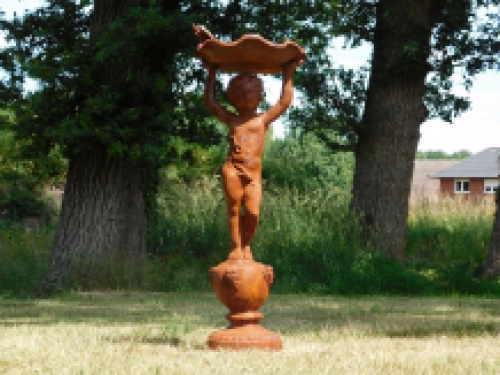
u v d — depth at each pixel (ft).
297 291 49.01
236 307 20.26
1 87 51.44
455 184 206.08
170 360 18.28
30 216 100.17
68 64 45.85
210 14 49.21
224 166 20.54
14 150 74.90
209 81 21.03
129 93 46.52
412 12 56.80
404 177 57.06
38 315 31.60
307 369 17.10
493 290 49.49
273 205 56.70
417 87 57.47
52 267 47.37
